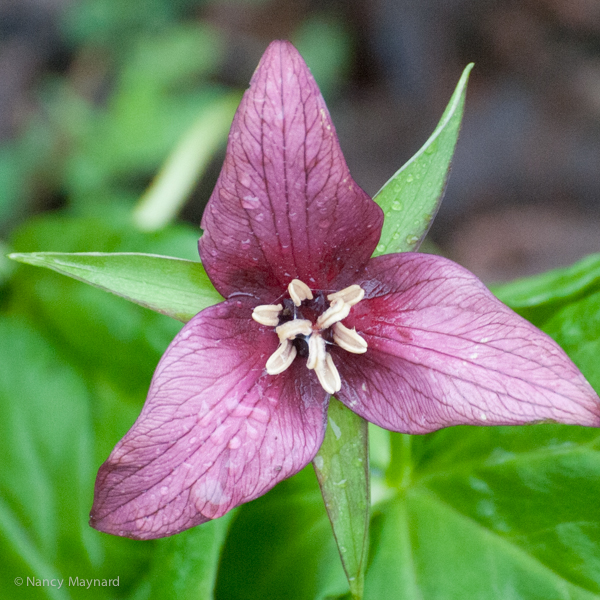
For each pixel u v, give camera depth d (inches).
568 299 12.0
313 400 11.0
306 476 12.4
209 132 15.6
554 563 11.8
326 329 11.2
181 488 10.4
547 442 11.9
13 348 13.8
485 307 10.7
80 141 20.7
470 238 22.4
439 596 11.9
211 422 10.6
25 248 13.9
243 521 12.3
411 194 11.0
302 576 12.1
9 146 21.6
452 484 12.1
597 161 22.7
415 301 10.9
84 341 13.7
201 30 22.9
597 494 11.7
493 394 10.5
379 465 12.4
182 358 10.6
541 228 22.2
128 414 13.6
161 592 11.7
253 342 11.1
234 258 10.8
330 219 10.8
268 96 10.4
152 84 20.3
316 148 10.5
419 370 10.8
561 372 10.4
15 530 13.3
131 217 14.8
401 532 12.1
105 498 10.3
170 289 10.9
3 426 13.6
